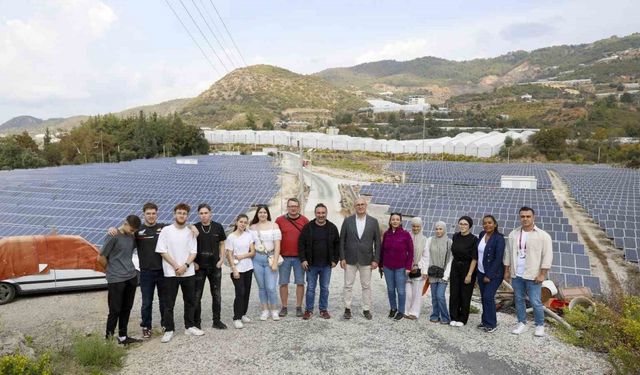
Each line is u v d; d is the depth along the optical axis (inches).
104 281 629.6
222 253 430.3
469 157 4576.8
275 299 450.3
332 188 2477.9
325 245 443.2
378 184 2274.9
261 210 450.0
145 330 406.3
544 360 359.6
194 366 342.3
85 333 442.0
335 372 334.0
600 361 358.3
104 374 325.7
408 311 468.1
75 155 4512.8
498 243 414.9
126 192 1844.2
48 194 1771.7
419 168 3467.0
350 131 6491.1
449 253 451.2
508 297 534.6
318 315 470.3
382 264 460.4
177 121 5246.1
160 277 407.2
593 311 469.4
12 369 287.4
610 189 2229.3
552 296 536.1
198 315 418.3
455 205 1649.9
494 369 342.6
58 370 321.4
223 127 7815.0
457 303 440.1
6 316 522.0
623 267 1074.1
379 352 370.3
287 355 362.3
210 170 2881.4
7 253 581.9
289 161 3735.2
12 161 3791.8
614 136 5452.8
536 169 3316.9
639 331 327.6
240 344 385.1
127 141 4886.8
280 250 456.4
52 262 605.6
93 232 1082.7
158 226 409.7
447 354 368.2
